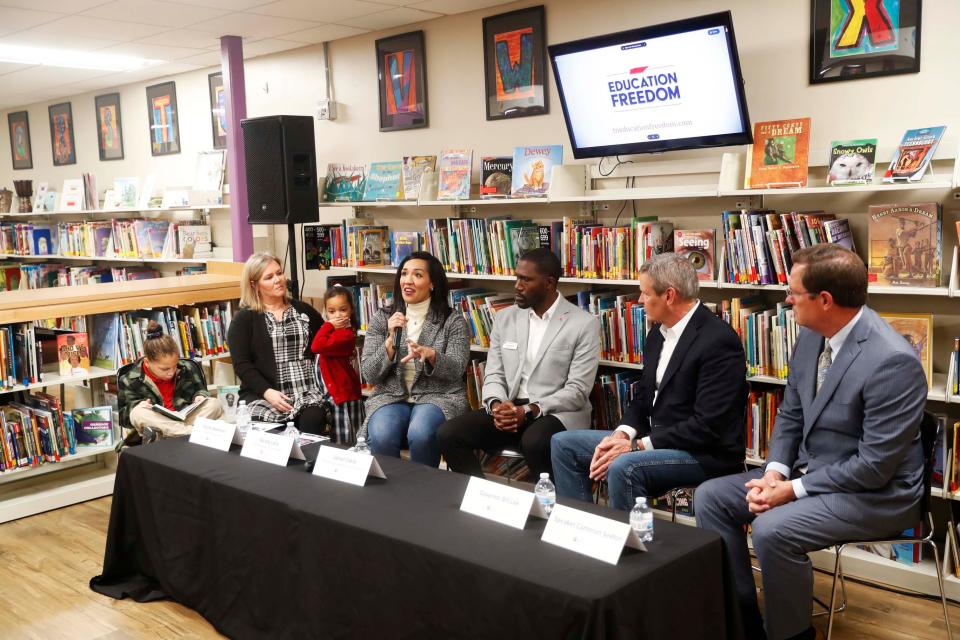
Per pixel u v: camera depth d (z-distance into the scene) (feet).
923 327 10.08
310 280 19.02
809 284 7.96
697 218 12.90
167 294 14.39
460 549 6.63
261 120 15.62
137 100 23.67
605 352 12.71
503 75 14.98
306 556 7.78
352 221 17.24
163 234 22.30
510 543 6.75
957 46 10.32
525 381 11.89
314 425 12.44
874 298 11.39
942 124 10.53
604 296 13.01
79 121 26.09
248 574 8.54
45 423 13.15
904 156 10.19
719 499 8.75
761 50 11.96
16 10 14.92
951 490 9.73
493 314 13.91
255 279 13.05
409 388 12.51
